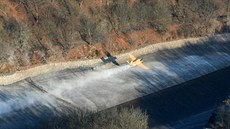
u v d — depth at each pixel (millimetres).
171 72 75500
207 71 77688
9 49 69812
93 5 80438
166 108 67188
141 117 55000
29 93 66250
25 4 75625
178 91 71312
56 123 58094
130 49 78688
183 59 79812
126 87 70562
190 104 68688
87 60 74250
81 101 66438
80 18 78250
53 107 64375
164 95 70000
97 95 68125
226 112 61656
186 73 76062
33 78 69188
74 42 75312
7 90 66000
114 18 80438
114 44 78125
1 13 73188
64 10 77688
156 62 77625
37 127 60094
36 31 74062
